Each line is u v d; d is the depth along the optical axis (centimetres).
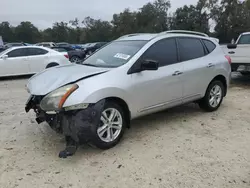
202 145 420
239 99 707
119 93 409
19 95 810
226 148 409
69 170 353
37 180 331
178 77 497
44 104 379
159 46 486
